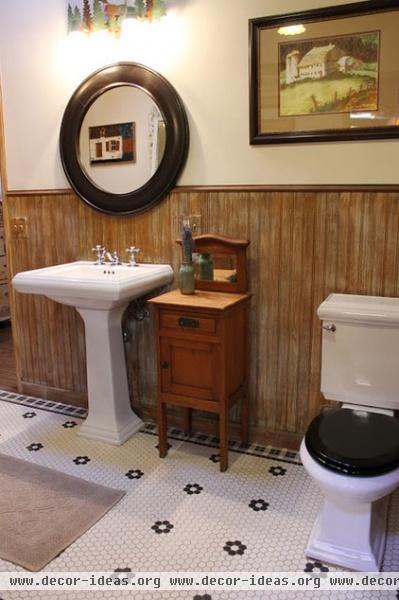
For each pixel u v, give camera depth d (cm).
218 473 226
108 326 248
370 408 203
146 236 258
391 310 194
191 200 243
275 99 218
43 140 276
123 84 246
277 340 238
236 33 221
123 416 264
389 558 174
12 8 269
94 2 246
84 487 216
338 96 207
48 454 244
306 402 238
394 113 200
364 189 208
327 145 213
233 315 221
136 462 237
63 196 276
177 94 236
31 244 293
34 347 307
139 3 235
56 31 260
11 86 279
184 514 198
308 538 183
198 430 264
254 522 193
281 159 222
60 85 266
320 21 204
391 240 208
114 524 192
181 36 232
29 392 316
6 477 223
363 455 159
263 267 234
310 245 223
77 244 279
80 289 224
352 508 167
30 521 193
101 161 259
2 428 271
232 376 228
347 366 202
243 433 251
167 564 172
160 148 243
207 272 238
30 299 301
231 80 225
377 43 197
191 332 219
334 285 222
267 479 221
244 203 232
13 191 291
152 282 238
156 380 251
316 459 163
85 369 293
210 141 235
